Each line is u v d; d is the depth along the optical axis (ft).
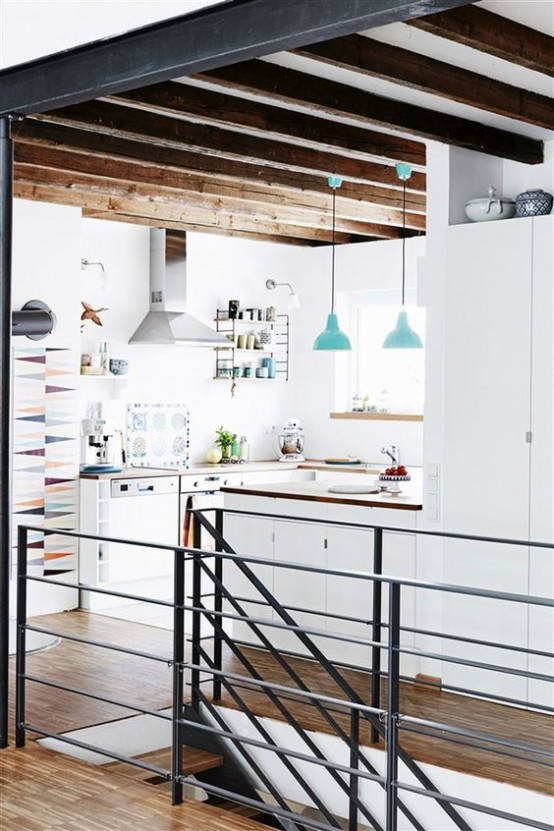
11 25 13.15
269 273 31.91
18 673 14.56
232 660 19.81
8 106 13.50
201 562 16.16
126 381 27.91
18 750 14.46
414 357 30.27
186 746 17.39
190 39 11.33
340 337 24.23
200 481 27.22
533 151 18.30
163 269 28.37
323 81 15.25
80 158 21.12
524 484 16.93
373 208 26.53
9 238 14.01
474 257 17.51
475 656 17.44
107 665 19.60
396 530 14.79
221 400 30.83
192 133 17.83
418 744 15.21
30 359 23.04
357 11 9.84
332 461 30.30
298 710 16.79
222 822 11.98
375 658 15.02
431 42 13.66
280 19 10.48
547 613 16.65
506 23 12.79
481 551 17.35
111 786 13.14
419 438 29.37
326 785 15.79
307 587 19.76
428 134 16.66
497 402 17.24
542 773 14.03
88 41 12.17
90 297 27.50
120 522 25.07
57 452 23.80
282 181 22.21
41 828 11.74
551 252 16.58
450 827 14.37
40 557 23.58
